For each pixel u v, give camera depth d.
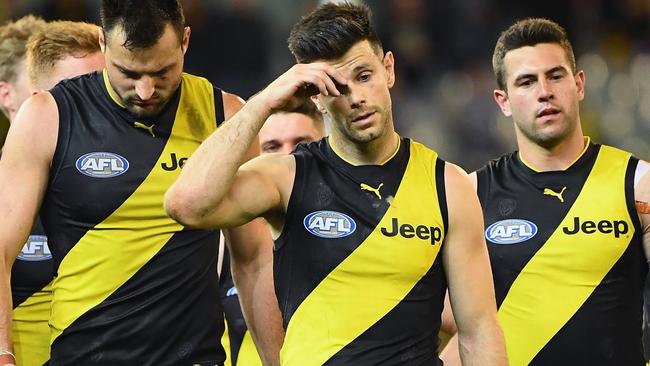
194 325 18.72
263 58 46.97
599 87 48.03
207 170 16.44
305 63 17.02
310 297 17.12
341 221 17.16
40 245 20.34
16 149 18.19
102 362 18.42
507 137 45.59
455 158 45.97
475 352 17.39
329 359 16.88
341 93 16.73
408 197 17.27
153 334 18.45
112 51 17.66
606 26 51.00
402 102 47.44
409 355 17.00
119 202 18.33
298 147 17.84
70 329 18.48
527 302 20.55
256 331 19.86
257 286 19.67
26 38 22.33
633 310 20.44
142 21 17.42
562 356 20.30
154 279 18.47
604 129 46.78
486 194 21.30
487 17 50.12
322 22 16.86
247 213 16.89
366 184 17.28
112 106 18.48
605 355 20.23
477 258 17.44
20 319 20.30
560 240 20.52
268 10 49.84
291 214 17.28
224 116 19.17
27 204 18.08
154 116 18.58
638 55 50.47
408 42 48.72
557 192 20.83
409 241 17.05
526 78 20.83
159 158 18.53
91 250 18.39
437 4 49.81
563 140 20.91
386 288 17.02
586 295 20.30
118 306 18.41
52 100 18.50
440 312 17.50
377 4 49.38
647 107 48.00
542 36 20.92
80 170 18.30
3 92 22.47
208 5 47.34
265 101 16.55
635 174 20.72
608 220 20.48
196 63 46.09
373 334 16.91
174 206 16.53
